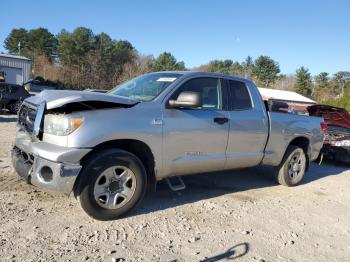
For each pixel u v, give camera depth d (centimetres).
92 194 418
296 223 499
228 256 383
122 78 4947
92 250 366
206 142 514
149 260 359
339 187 735
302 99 4134
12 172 586
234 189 630
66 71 5391
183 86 500
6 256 339
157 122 459
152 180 482
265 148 614
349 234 482
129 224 435
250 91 597
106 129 417
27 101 473
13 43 9862
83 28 7325
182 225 448
